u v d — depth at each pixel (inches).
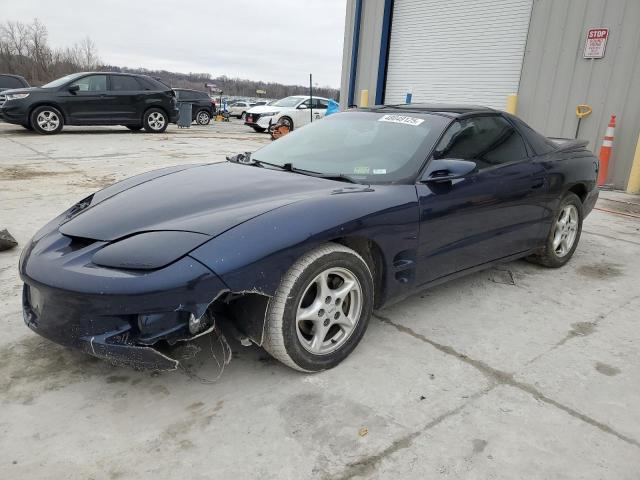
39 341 103.0
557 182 145.6
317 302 92.4
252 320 87.5
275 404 85.4
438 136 117.8
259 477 69.6
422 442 77.5
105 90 507.2
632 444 79.0
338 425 80.7
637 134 296.4
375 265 104.2
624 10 293.9
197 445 75.4
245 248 80.4
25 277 86.3
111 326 78.4
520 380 95.7
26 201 218.5
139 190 108.0
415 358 102.0
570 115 328.5
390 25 447.8
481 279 148.4
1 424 78.5
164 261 77.2
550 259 155.3
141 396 86.7
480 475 71.3
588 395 91.7
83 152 374.6
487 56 378.9
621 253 179.5
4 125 584.7
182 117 721.6
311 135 135.9
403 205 102.6
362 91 474.3
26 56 2460.6
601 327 119.7
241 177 110.7
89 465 70.8
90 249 85.0
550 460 74.8
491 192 122.8
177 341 79.5
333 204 93.4
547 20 333.4
